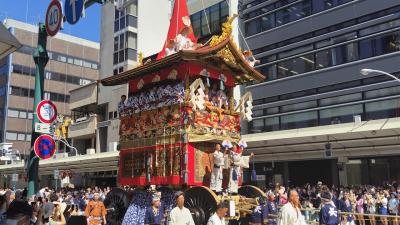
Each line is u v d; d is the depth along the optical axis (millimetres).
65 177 39750
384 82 28375
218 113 13484
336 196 21984
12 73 67188
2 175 53406
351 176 27641
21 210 5035
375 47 29531
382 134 21781
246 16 38875
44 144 11727
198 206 11531
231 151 13117
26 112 67875
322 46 32750
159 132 13352
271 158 29953
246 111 14281
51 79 69562
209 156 12953
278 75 35719
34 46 69750
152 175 13328
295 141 25281
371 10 29859
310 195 23266
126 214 13766
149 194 13523
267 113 35938
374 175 26625
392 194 20781
